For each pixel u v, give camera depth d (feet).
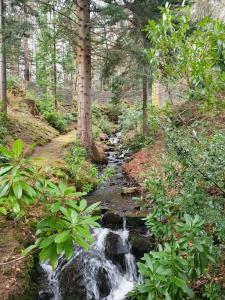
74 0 33.24
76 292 15.38
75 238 5.33
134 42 34.91
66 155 33.40
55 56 63.72
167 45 10.80
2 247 14.69
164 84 12.23
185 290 6.96
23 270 13.64
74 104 78.79
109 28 35.24
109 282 16.48
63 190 6.11
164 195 12.71
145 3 32.68
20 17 35.42
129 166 35.14
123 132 57.88
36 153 35.40
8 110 50.57
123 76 37.45
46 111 58.49
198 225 8.44
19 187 5.49
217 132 14.14
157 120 13.79
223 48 8.94
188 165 12.64
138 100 57.00
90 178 29.48
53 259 5.39
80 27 34.14
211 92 10.41
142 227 19.74
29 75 91.09
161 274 7.10
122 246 17.97
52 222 5.56
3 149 5.68
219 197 12.91
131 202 24.34
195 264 8.24
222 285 12.06
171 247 8.06
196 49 10.01
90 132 37.04
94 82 109.91
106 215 20.68
